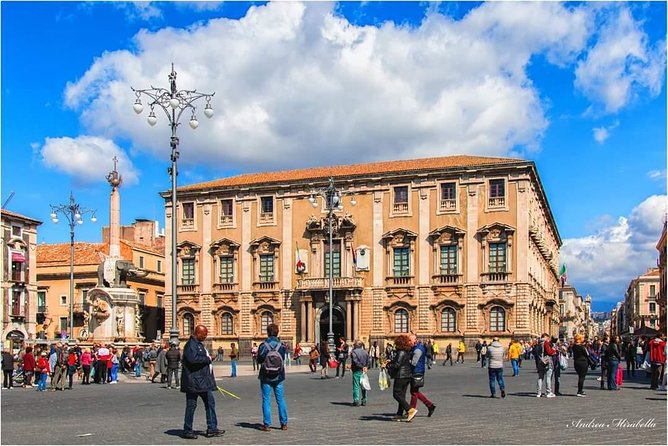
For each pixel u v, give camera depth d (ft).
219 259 312.91
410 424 73.10
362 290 288.51
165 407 95.91
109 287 213.87
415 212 286.25
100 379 156.15
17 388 145.59
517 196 273.33
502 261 273.54
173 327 136.67
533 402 97.81
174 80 142.00
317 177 298.56
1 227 293.02
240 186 310.24
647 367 157.69
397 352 76.69
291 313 299.58
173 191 137.80
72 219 236.22
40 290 343.05
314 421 75.92
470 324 275.39
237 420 77.25
